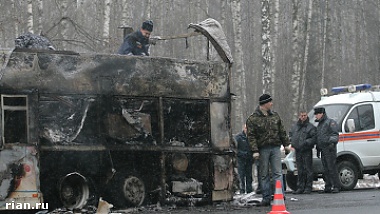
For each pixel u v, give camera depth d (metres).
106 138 15.10
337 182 21.97
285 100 50.09
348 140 23.42
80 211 14.56
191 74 16.25
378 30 58.78
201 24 17.00
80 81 14.89
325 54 55.09
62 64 14.73
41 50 14.54
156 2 53.38
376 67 60.00
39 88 14.43
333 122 21.97
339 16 57.19
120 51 17.30
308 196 20.09
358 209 14.95
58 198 14.64
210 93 16.45
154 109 15.80
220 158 16.52
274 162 16.31
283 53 54.16
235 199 16.92
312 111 24.61
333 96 24.61
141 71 15.64
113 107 15.22
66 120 14.70
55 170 14.57
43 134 14.42
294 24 39.03
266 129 16.23
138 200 15.54
